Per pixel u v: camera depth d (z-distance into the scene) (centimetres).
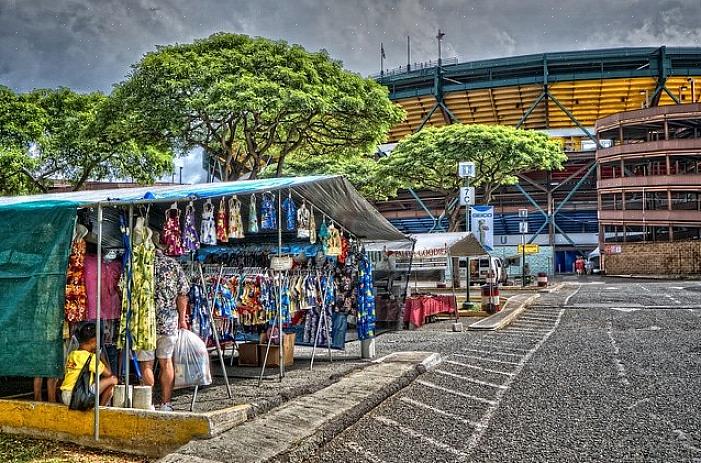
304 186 808
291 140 2333
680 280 3884
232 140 2086
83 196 714
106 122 2006
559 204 5791
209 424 537
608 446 536
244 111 1884
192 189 724
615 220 4872
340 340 1023
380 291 1548
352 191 852
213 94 1822
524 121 6272
